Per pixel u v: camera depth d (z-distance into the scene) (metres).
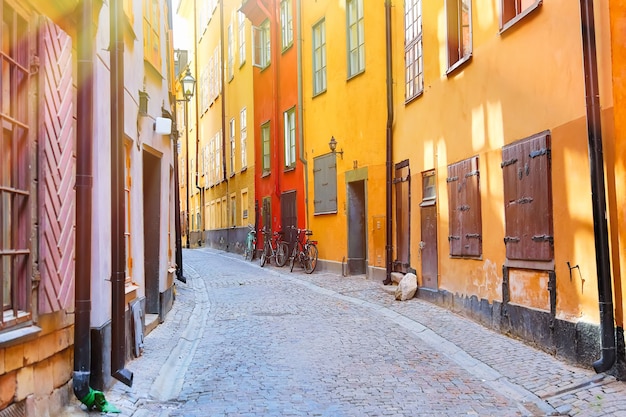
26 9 4.31
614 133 5.75
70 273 4.90
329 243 17.22
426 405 5.51
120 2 6.00
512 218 7.98
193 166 41.22
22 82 4.30
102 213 5.85
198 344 8.62
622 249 5.66
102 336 5.64
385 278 14.05
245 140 26.06
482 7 8.98
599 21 5.97
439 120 10.86
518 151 7.78
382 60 14.47
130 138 7.63
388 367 6.98
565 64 6.68
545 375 6.20
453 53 10.43
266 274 18.33
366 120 15.09
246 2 22.67
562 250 6.75
